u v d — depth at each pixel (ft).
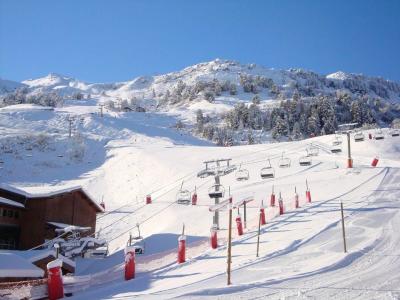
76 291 55.06
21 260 64.54
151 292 46.98
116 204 185.16
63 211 119.96
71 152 277.64
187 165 215.51
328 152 211.41
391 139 233.96
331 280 44.80
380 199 104.42
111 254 110.11
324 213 94.38
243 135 515.91
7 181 221.66
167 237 112.16
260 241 75.51
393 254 55.72
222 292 42.04
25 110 425.28
